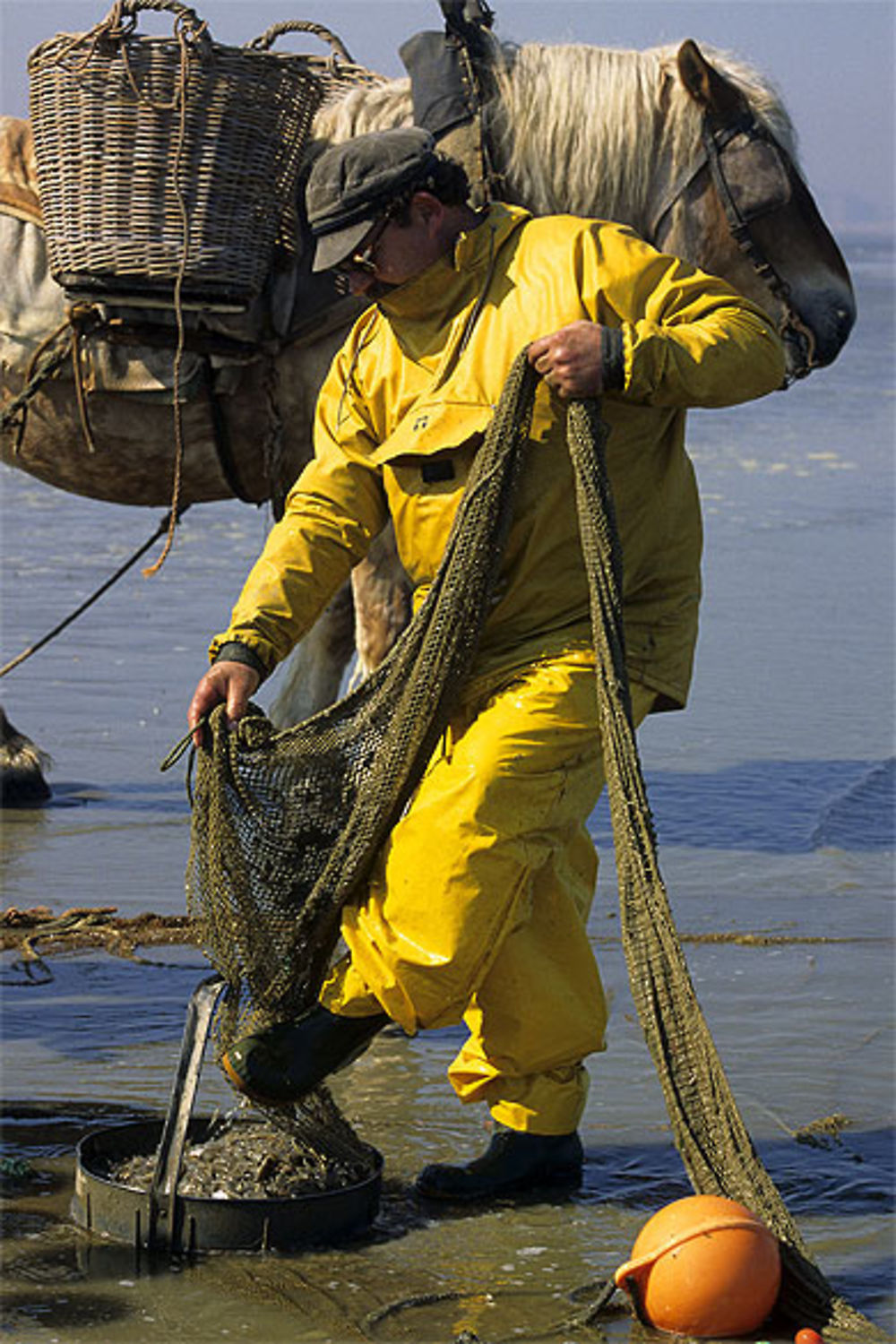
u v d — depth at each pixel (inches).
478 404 212.1
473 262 215.2
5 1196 213.5
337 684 369.1
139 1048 259.3
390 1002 205.0
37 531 741.9
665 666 219.6
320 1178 213.0
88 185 303.7
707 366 203.8
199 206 302.2
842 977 291.9
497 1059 218.2
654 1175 224.7
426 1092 249.9
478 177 314.7
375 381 220.1
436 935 203.3
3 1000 277.1
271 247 312.0
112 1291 191.0
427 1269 198.1
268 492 348.2
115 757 423.5
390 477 219.0
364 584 335.0
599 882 345.4
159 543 725.3
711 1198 187.5
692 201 330.0
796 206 332.8
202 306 308.3
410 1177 223.0
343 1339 181.3
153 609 592.1
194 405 332.2
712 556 739.4
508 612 214.7
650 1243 185.3
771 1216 188.5
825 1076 251.6
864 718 482.6
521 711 207.0
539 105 317.7
